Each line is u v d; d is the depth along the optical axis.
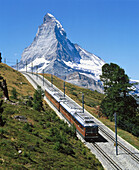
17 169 20.00
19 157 22.72
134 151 40.38
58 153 28.91
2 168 19.23
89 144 40.81
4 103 45.78
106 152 38.16
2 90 50.91
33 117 43.03
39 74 151.12
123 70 64.81
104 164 33.31
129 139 46.94
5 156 21.94
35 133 32.56
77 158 30.64
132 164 34.59
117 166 33.25
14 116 37.81
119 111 61.28
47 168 22.92
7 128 30.05
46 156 26.11
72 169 25.23
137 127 55.22
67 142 35.09
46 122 43.84
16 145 25.44
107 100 65.44
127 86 62.34
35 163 22.95
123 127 58.16
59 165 24.98
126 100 62.09
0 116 27.73
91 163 31.19
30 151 25.66
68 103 56.84
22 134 30.16
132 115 61.50
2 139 25.47
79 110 49.91
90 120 42.47
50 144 31.44
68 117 51.38
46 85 114.50
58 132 38.53
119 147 41.16
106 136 47.09
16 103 50.78
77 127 44.88
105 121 61.22
